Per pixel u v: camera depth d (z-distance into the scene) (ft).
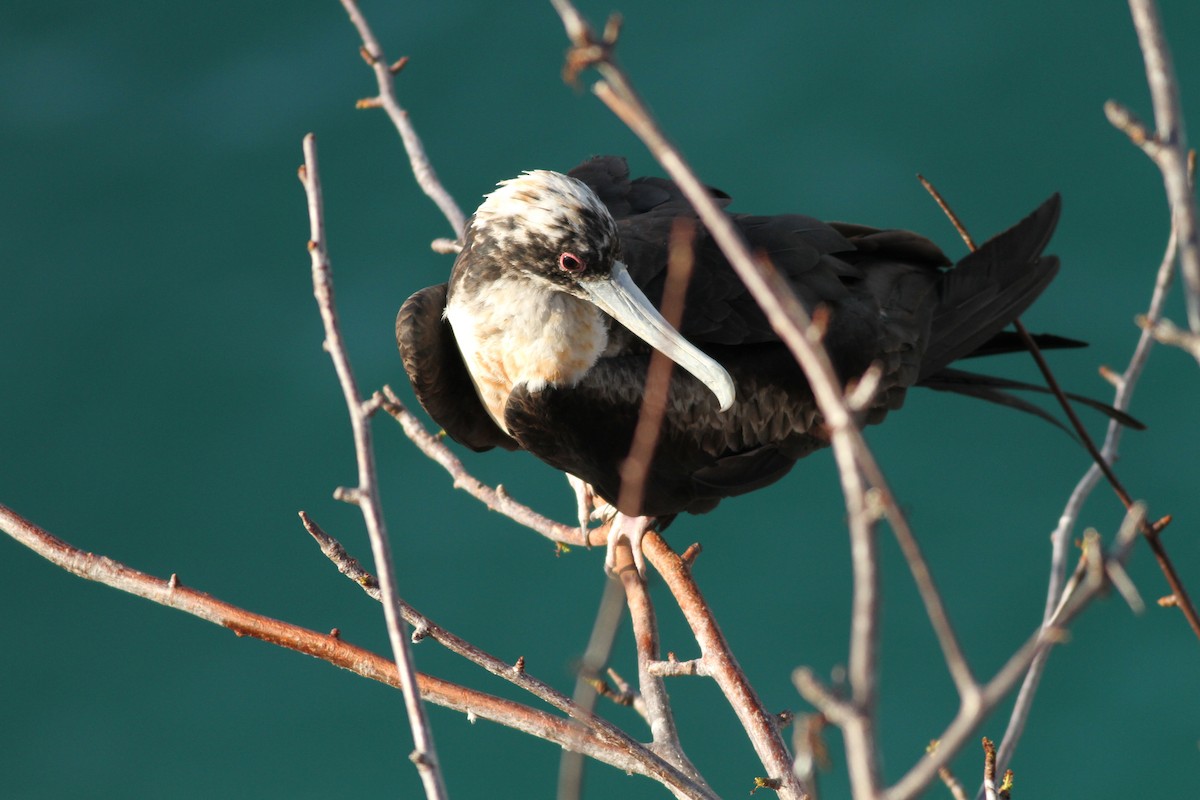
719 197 32.40
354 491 13.26
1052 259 33.47
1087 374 63.16
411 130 29.71
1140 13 10.16
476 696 19.63
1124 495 16.58
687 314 29.68
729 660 22.18
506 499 26.50
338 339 13.73
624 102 9.43
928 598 8.82
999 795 16.15
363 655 19.69
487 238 29.19
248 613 19.79
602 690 20.52
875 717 8.57
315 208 14.33
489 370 30.14
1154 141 10.09
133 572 20.10
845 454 8.91
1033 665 19.85
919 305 32.55
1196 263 9.95
